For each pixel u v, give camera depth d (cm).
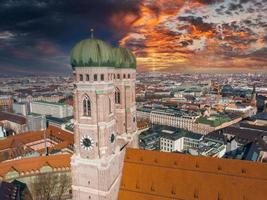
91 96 7156
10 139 17925
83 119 7400
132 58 9188
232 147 17462
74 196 7944
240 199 7331
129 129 9469
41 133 19725
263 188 7231
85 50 6869
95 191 7638
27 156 16150
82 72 7088
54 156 14262
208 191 7631
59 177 13825
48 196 13212
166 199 7894
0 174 12694
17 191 10631
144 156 8569
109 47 7306
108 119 7519
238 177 7519
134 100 9712
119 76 9100
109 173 7619
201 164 8000
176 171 8069
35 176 13475
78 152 7719
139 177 8331
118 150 8362
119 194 8325
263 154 14150
